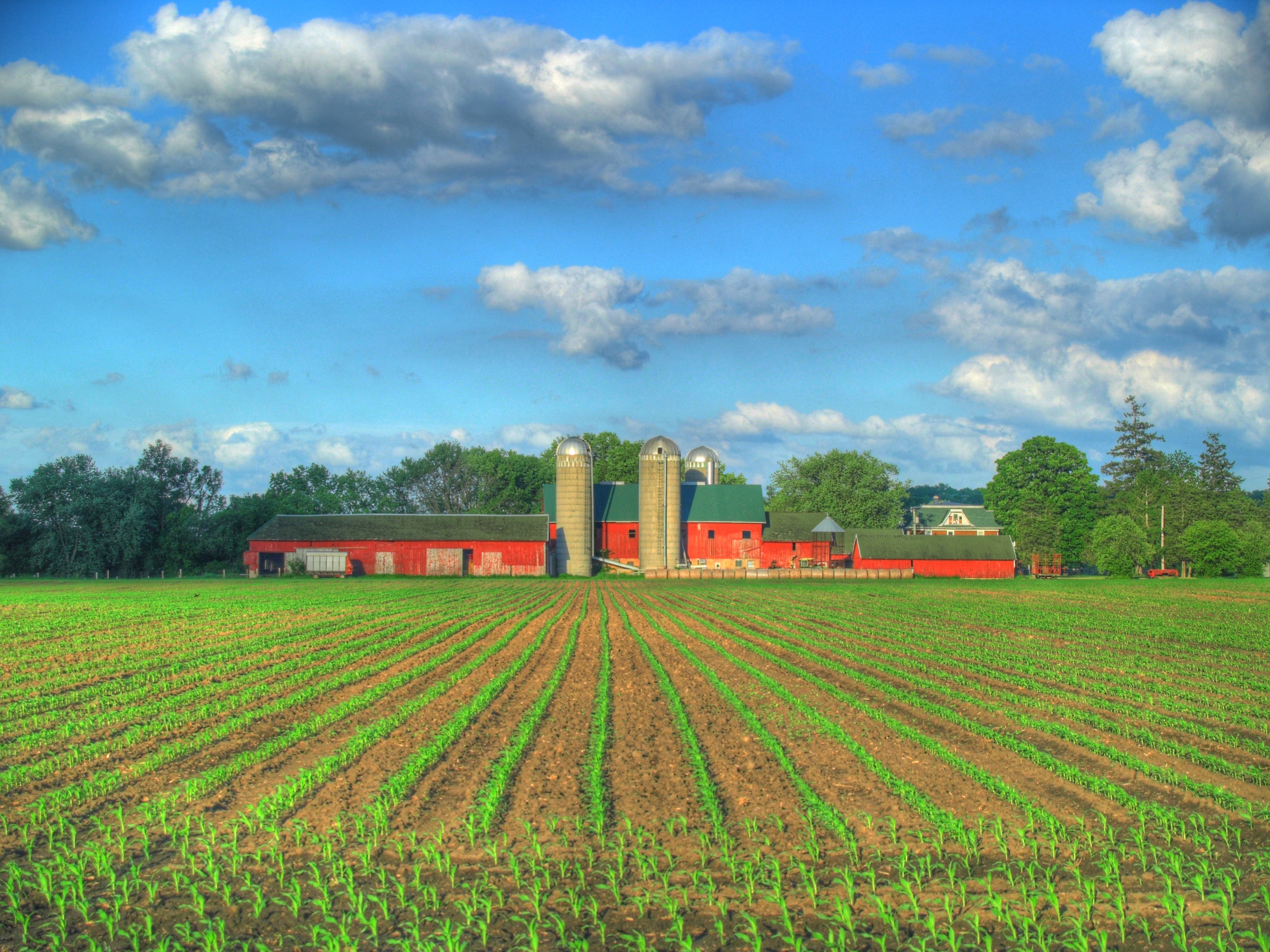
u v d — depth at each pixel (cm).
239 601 5666
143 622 4306
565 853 1348
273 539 8988
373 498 13738
